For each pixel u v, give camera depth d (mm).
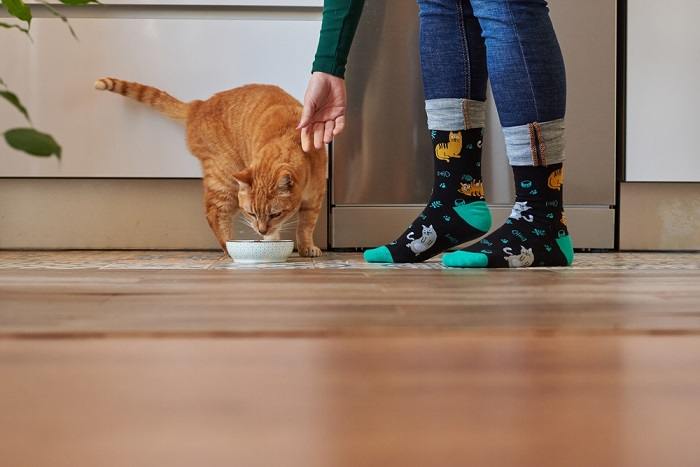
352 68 2127
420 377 346
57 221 2199
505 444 235
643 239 2250
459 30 1549
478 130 1616
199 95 2105
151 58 2088
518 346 438
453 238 1646
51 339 463
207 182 2113
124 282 989
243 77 2107
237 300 764
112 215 2203
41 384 332
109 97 2094
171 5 2070
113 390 320
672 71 2184
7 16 2061
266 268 1425
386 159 2152
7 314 639
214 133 2092
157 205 2203
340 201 2168
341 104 1732
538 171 1509
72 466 214
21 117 2084
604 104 2172
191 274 1166
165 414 278
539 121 1474
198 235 2219
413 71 2129
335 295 817
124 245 2215
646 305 728
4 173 2111
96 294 822
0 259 1784
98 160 2113
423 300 762
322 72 1705
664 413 277
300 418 270
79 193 2191
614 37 2154
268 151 2023
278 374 354
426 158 2150
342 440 241
